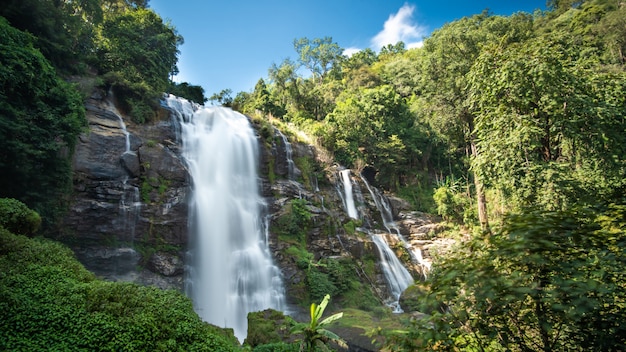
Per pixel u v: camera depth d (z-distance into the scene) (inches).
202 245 777.6
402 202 1391.5
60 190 581.0
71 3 1061.8
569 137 431.8
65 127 568.7
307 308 763.4
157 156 798.5
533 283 116.8
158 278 684.7
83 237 644.1
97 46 1113.4
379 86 2151.8
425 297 136.4
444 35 1099.3
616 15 1565.0
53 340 207.9
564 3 2362.2
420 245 1159.6
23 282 248.4
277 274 813.9
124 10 1439.5
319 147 1334.9
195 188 837.8
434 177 1635.1
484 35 1058.7
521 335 129.0
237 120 1097.4
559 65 434.6
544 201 406.3
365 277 915.4
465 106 1016.2
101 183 697.0
